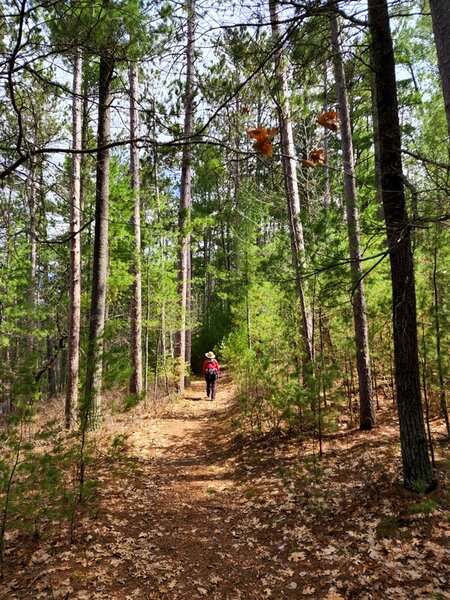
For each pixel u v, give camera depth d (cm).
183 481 665
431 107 966
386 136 462
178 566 416
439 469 522
